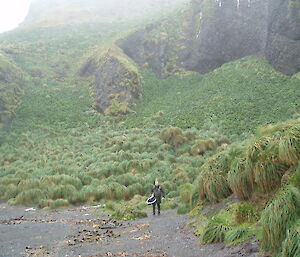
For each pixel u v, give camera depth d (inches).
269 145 379.9
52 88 2139.5
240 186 395.2
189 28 2498.8
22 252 389.7
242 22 2132.1
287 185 304.2
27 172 1150.3
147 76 2210.9
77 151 1365.7
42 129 1674.5
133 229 486.0
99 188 938.7
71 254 357.1
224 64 2081.7
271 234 261.6
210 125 1416.1
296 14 1726.1
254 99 1555.1
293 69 1674.5
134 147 1273.4
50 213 776.9
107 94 1969.7
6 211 831.7
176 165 1088.8
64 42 2827.3
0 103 1777.8
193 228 419.5
